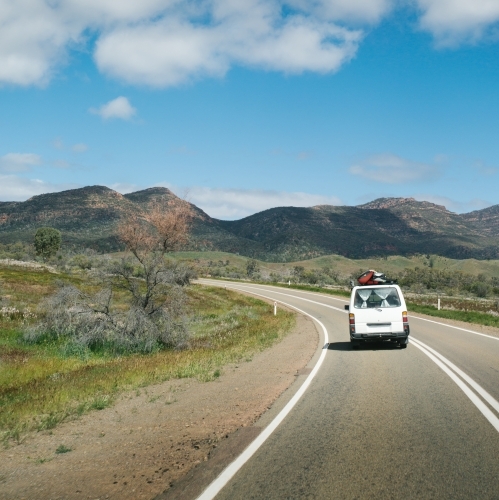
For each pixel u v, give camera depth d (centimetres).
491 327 2277
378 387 970
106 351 2034
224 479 507
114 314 2180
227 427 718
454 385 959
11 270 4916
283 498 457
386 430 666
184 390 1028
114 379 1189
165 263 2417
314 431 674
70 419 810
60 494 491
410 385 977
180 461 575
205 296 5144
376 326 1552
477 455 555
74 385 1155
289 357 1484
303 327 2575
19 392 1138
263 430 687
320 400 870
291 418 749
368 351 1551
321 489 475
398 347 1614
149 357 1795
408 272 11931
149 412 838
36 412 871
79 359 1862
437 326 2328
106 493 490
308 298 5050
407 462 539
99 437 696
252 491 475
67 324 2106
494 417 714
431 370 1145
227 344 2012
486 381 994
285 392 953
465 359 1302
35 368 1584
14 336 2248
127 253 2356
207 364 1384
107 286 2252
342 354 1505
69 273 5216
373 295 1580
